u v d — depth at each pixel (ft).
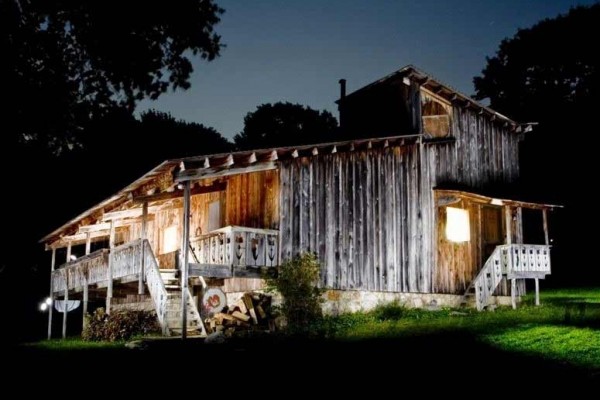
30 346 65.10
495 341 45.24
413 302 69.51
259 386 36.63
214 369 41.60
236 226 64.95
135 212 72.28
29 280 127.03
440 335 49.47
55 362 48.34
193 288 68.23
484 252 76.23
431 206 73.00
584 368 36.17
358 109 85.97
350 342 48.96
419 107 74.23
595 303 66.85
